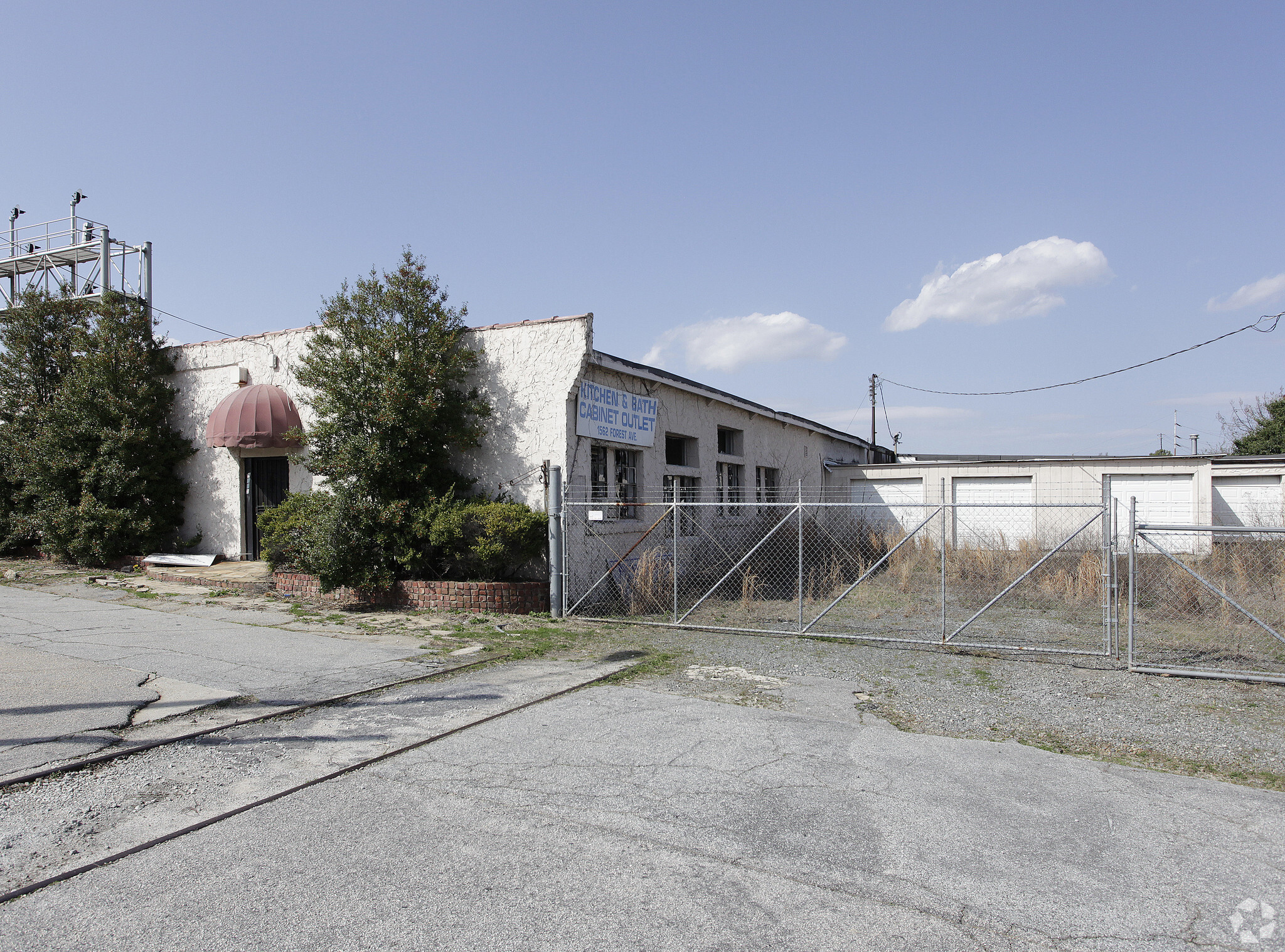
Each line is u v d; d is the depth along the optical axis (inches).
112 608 411.8
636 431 514.9
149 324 580.4
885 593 539.8
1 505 595.8
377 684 270.1
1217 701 267.0
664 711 247.3
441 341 434.3
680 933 122.2
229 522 561.0
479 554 404.8
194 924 122.9
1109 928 125.5
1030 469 877.8
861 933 123.0
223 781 182.7
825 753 208.5
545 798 176.1
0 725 212.5
